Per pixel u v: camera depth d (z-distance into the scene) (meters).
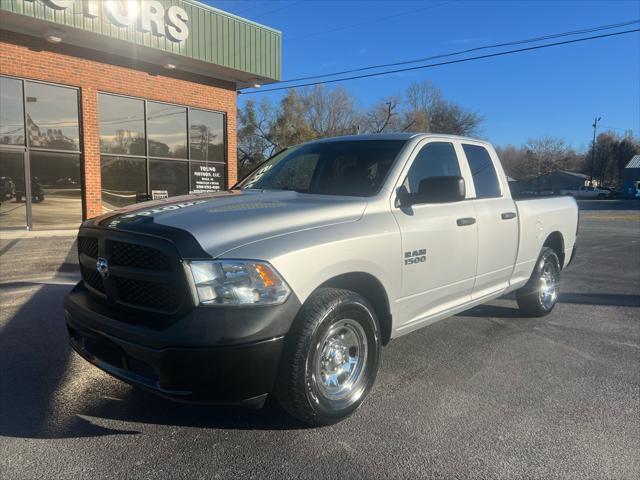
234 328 2.72
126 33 12.82
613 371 4.37
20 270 8.49
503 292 5.23
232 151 17.36
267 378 2.88
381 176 3.95
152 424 3.35
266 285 2.84
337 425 3.37
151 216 3.19
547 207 5.91
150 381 2.88
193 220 3.06
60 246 11.05
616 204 48.94
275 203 3.54
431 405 3.68
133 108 14.73
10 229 12.96
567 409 3.63
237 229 2.99
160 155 15.51
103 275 3.20
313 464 2.92
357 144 4.45
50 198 13.45
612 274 9.18
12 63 12.28
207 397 2.81
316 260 3.08
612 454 3.04
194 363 2.70
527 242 5.41
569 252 6.51
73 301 3.42
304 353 3.00
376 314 3.67
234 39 15.39
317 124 47.75
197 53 14.41
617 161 96.56
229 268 2.78
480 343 5.06
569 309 6.49
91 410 3.54
